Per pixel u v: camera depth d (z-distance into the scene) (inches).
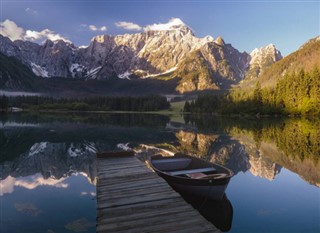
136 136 2084.2
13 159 1211.9
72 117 4992.6
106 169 841.5
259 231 499.8
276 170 976.3
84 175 935.0
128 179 724.0
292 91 4746.6
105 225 452.4
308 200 663.1
